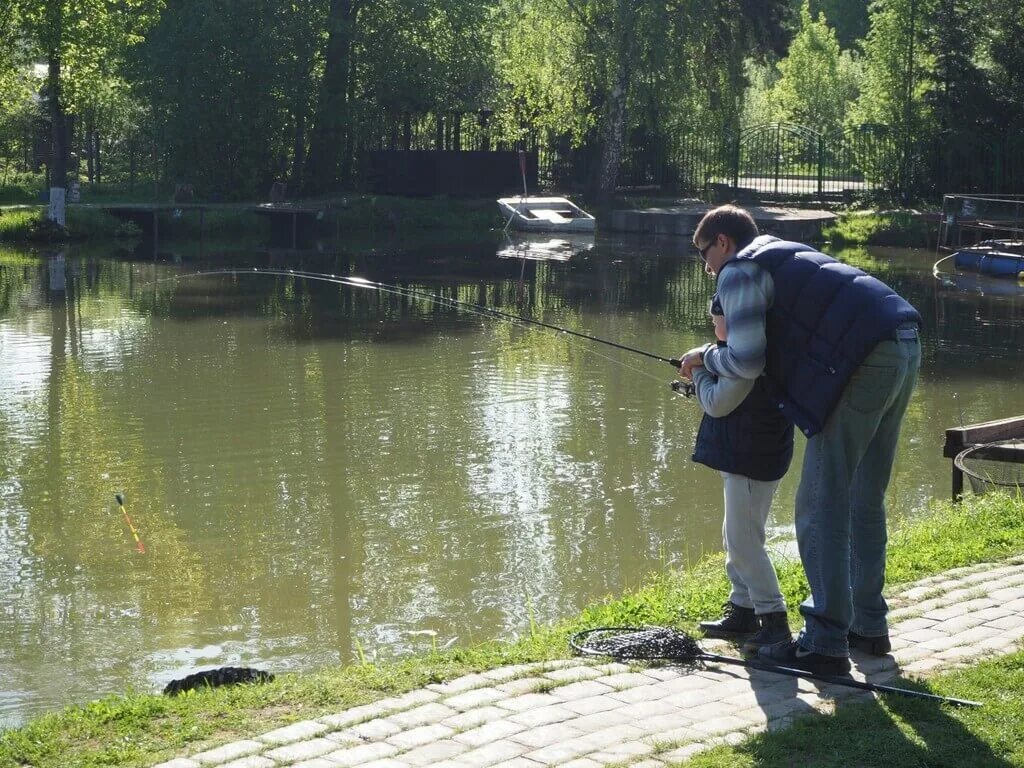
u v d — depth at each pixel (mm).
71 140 37594
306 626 6703
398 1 37375
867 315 4129
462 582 7398
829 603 4223
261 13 36344
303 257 27844
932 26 37156
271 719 3885
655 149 41438
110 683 5906
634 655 4426
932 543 6277
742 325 4230
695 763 3461
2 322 17672
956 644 4578
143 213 33656
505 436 11109
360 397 12719
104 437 10977
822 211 35781
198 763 3502
